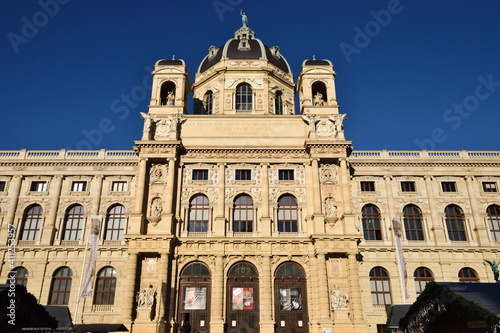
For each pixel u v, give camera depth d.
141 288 48.16
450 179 58.88
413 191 58.47
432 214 56.75
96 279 53.31
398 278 53.38
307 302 48.94
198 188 54.22
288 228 53.16
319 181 53.91
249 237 50.84
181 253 50.03
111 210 57.59
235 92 63.94
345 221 51.03
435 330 21.77
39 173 58.41
